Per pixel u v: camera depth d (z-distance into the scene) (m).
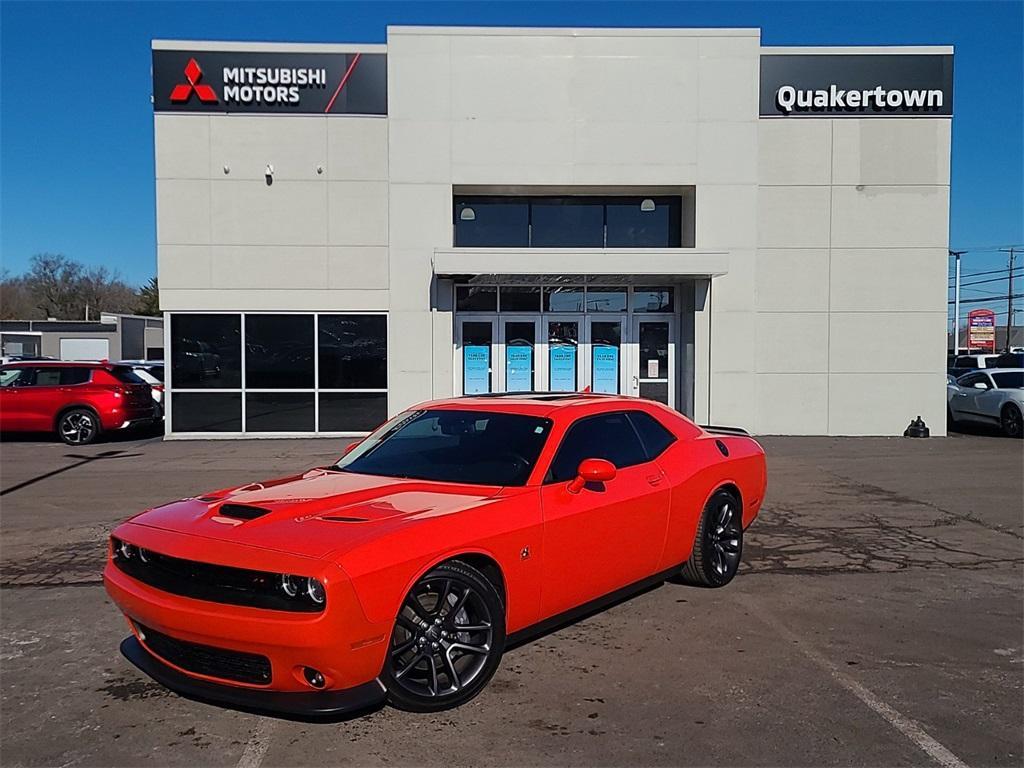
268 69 15.95
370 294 16.19
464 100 16.06
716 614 5.68
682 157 16.08
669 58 16.06
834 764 3.60
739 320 16.14
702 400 16.16
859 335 16.28
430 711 4.09
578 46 16.05
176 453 14.32
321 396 16.31
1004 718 4.05
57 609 5.88
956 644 5.10
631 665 4.74
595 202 17.02
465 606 4.23
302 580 3.65
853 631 5.34
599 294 17.00
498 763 3.61
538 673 4.62
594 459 4.97
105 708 4.20
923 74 16.06
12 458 13.84
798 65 16.08
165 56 15.88
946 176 16.19
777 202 16.12
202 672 3.96
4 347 53.12
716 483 6.25
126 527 4.40
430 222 16.12
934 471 12.14
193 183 16.00
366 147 16.08
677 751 3.71
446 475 5.00
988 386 17.47
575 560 4.85
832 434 16.31
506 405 5.57
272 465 12.79
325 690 3.75
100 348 55.16
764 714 4.09
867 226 16.19
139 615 4.07
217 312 16.14
